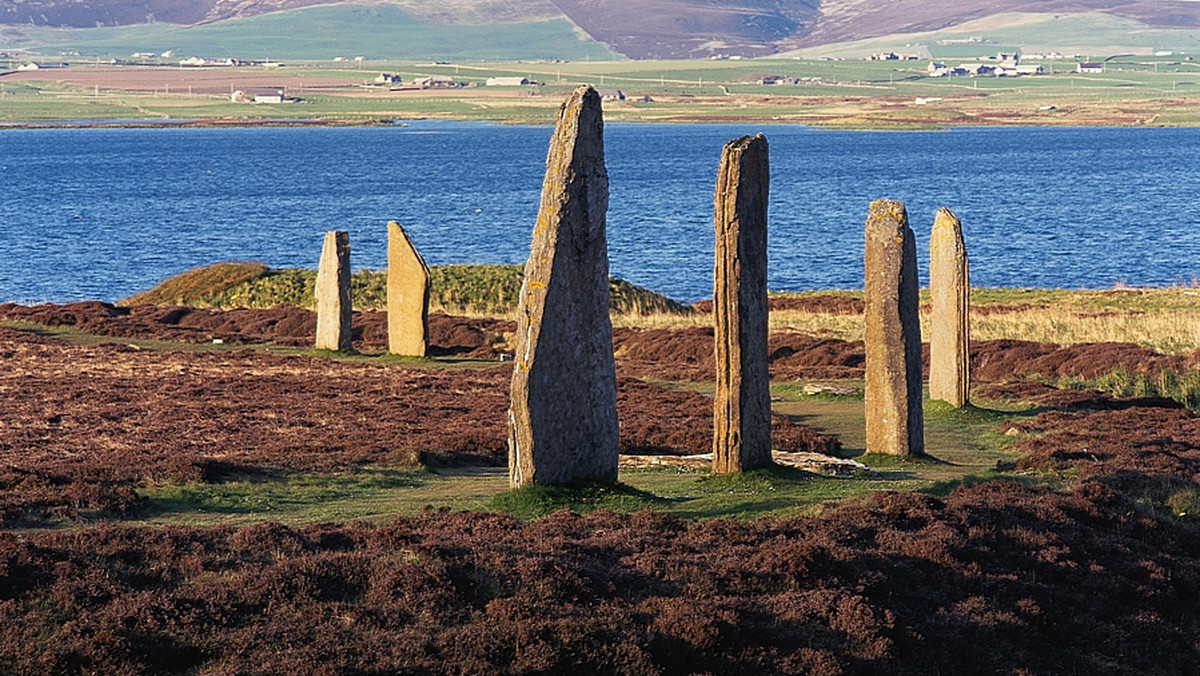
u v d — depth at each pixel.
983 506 30.33
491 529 27.31
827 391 59.28
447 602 21.67
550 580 22.64
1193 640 26.00
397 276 73.19
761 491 33.69
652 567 24.36
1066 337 77.12
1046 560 27.55
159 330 82.56
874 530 28.12
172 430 46.84
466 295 103.00
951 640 23.48
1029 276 138.75
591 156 32.28
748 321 34.97
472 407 53.94
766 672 21.17
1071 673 23.89
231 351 74.25
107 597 20.94
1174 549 30.33
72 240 180.38
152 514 31.08
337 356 72.50
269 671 18.70
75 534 24.34
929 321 84.69
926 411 51.62
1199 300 93.75
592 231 32.53
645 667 20.34
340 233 74.06
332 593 22.00
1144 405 54.22
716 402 35.47
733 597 23.30
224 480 35.69
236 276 110.69
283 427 47.94
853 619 23.03
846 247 167.50
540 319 31.81
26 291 135.25
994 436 47.00
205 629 20.05
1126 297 98.38
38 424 47.62
